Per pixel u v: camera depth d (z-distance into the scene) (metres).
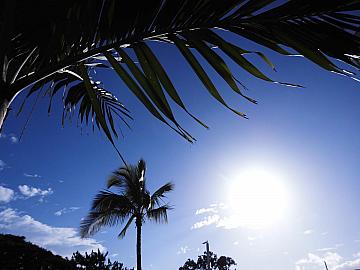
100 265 16.50
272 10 1.32
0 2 1.58
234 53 1.33
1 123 1.47
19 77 1.72
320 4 1.25
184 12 1.44
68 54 1.54
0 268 11.87
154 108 1.22
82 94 2.89
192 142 1.16
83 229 14.20
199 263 51.78
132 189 14.65
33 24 1.63
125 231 14.65
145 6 1.47
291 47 1.30
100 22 1.48
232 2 1.35
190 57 1.35
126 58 1.38
